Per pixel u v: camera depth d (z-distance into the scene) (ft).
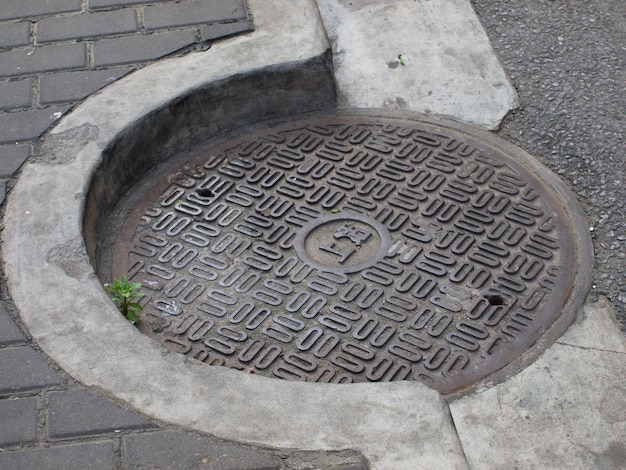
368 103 7.93
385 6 8.64
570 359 6.45
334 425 5.76
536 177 7.39
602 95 7.89
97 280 6.42
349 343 6.53
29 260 6.53
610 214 7.16
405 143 7.63
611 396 6.29
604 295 6.75
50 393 5.92
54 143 7.21
